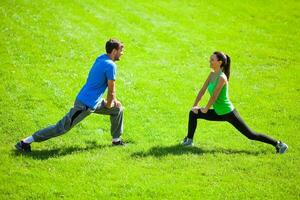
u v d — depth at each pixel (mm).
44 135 15438
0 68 22672
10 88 20875
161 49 29016
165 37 31000
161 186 13633
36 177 13875
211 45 31078
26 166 14539
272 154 16359
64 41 27125
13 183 13461
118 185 13633
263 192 13492
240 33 34531
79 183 13680
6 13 29016
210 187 13688
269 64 28984
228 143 17531
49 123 18359
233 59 29203
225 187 13727
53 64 24219
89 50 26750
